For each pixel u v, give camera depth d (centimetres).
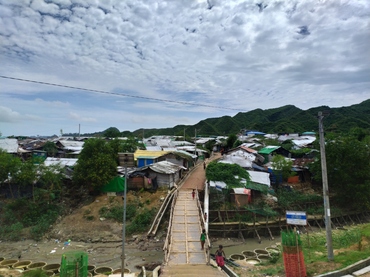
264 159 5253
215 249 2784
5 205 3388
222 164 3853
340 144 3897
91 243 2884
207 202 3228
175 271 1662
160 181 3859
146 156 4700
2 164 3384
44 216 3288
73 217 3300
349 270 1350
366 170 3647
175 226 2588
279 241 3030
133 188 3784
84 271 1692
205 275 1563
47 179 3494
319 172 3934
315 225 3434
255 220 3238
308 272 1374
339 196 3825
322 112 1722
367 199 3666
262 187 3591
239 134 10750
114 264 2436
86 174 3628
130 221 3222
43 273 2048
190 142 8981
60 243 2880
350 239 2308
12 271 2197
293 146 6144
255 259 2469
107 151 3909
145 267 2333
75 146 6606
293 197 3772
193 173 5194
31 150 5947
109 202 3528
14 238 2945
